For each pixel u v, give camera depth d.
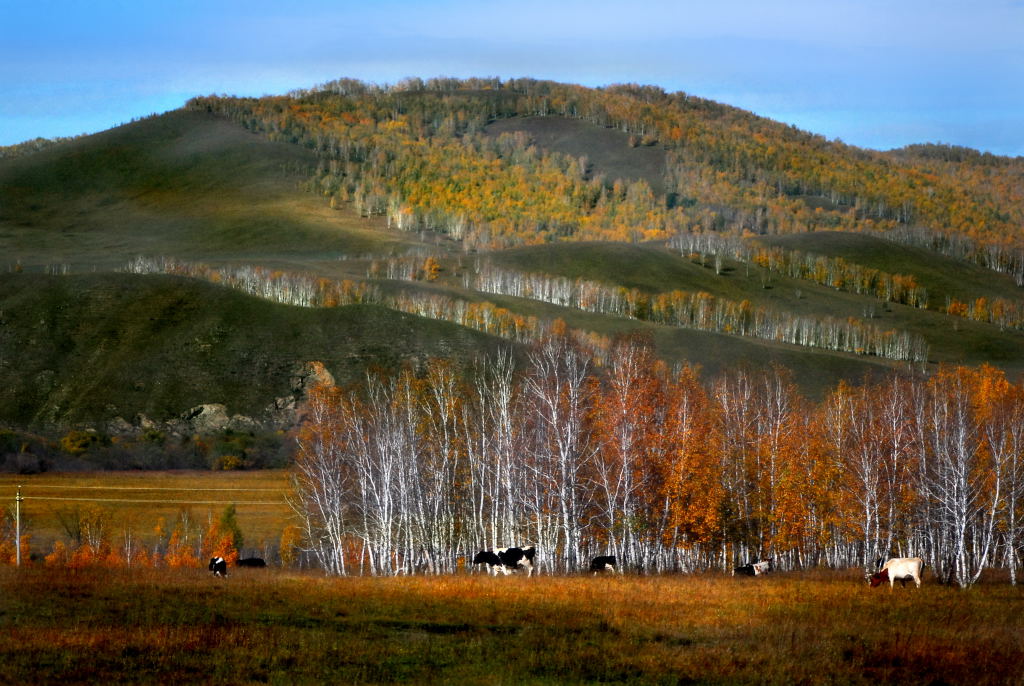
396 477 68.56
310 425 79.81
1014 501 57.72
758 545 70.31
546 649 26.97
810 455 70.62
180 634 27.64
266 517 91.75
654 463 65.06
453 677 23.58
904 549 77.62
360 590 39.78
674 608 35.84
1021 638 30.19
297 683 22.59
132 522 89.12
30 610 31.56
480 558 53.94
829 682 24.27
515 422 72.38
